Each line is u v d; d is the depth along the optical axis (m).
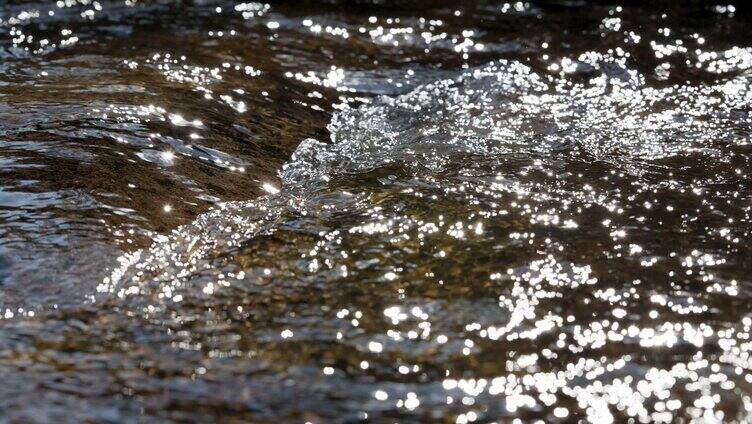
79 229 6.44
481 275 6.05
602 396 4.96
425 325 5.54
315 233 6.62
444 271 6.09
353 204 7.08
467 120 9.01
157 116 8.41
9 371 5.10
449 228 6.65
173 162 7.59
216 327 5.54
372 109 9.40
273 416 4.80
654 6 12.39
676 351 5.29
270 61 10.52
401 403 4.91
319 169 7.85
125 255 6.24
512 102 9.45
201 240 6.51
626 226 6.70
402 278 6.02
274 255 6.31
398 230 6.64
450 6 12.57
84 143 7.63
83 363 5.20
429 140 8.49
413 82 10.09
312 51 10.94
